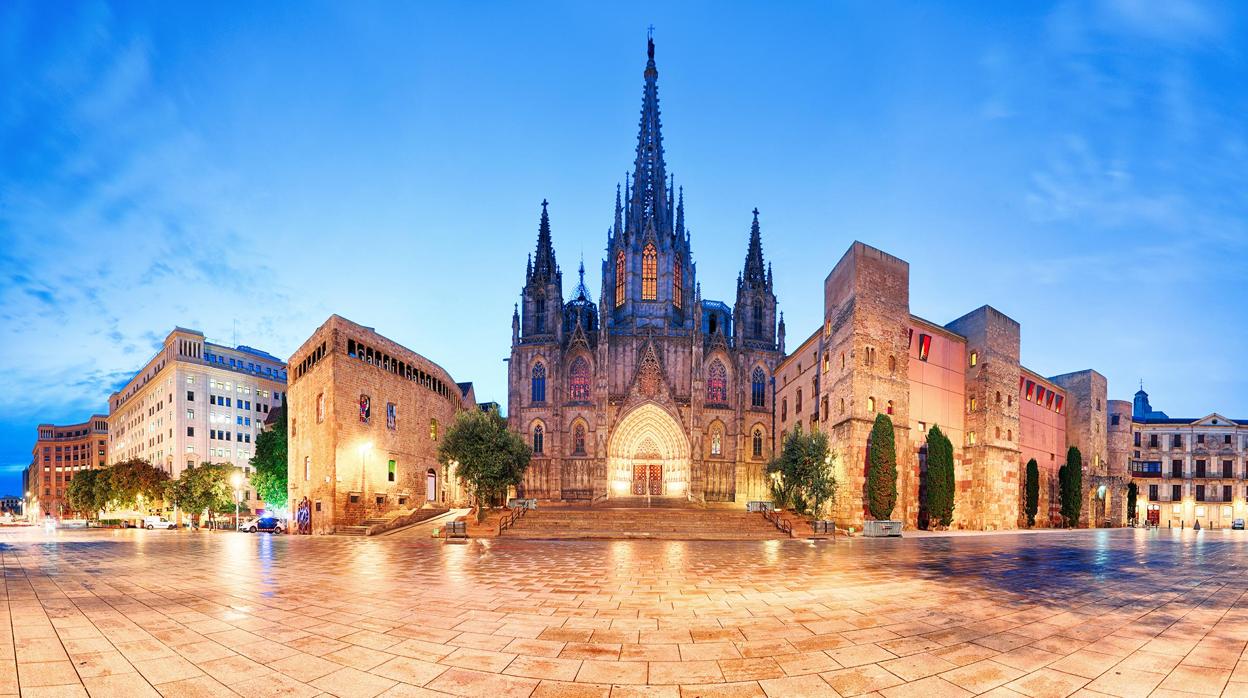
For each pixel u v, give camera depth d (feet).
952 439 161.79
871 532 124.06
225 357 353.51
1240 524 239.09
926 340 159.02
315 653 29.94
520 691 24.80
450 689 25.00
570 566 66.69
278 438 205.36
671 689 25.04
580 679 26.25
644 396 234.17
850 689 25.07
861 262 143.84
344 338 140.46
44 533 161.48
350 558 75.61
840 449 143.43
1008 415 167.02
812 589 49.65
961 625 36.19
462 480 136.98
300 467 158.81
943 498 145.38
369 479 146.51
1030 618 38.22
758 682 25.91
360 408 144.97
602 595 46.47
